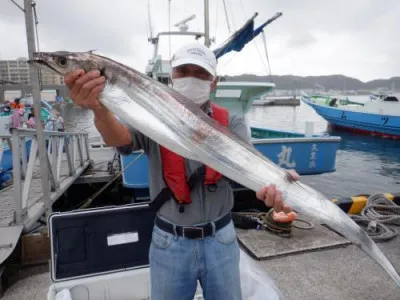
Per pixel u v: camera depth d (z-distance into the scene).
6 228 4.12
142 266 3.00
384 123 23.66
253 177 2.04
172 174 1.94
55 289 2.77
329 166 7.80
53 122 12.30
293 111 61.12
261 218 5.20
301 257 4.10
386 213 5.41
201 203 1.96
